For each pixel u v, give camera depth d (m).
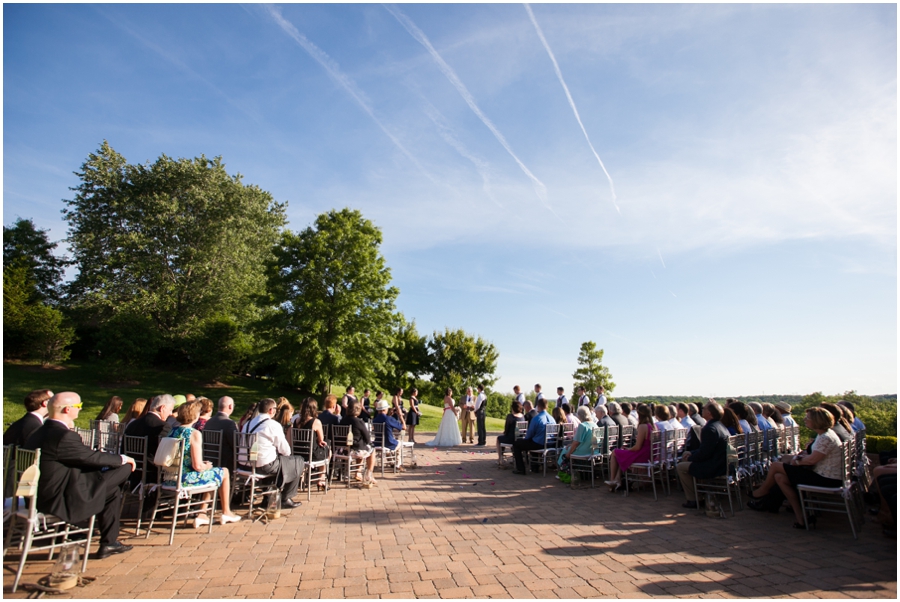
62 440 4.43
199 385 30.09
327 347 25.91
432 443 16.91
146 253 35.00
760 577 4.47
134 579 4.42
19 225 39.62
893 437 13.13
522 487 8.87
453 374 40.34
